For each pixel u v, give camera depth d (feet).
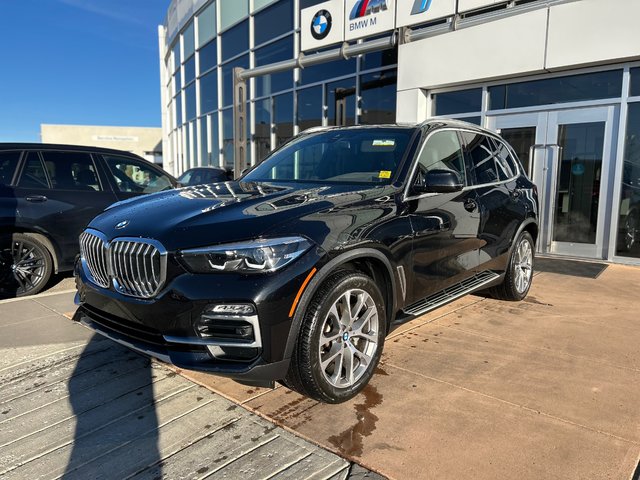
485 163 15.06
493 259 14.65
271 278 8.13
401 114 28.07
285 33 41.52
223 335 8.16
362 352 9.84
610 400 9.55
